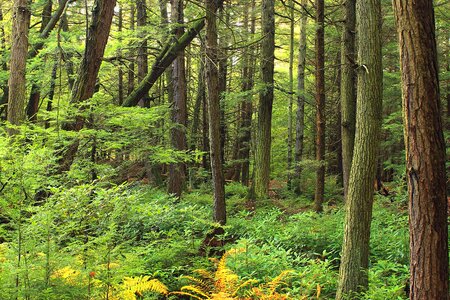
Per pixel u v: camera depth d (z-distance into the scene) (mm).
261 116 13242
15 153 4121
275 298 4754
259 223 8602
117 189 4594
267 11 13031
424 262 3258
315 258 7355
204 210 9414
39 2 11867
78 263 3834
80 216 4094
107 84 14961
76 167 6449
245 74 19984
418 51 3254
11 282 3449
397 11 3348
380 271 5355
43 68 11008
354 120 8914
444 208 3281
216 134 7668
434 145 3252
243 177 21391
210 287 5402
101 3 7215
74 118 7090
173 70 13523
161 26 10062
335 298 5531
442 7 13586
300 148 17141
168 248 6523
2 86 12289
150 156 8312
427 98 3254
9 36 14039
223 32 12430
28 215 4438
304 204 13523
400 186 9180
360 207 5457
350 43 9148
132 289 4312
